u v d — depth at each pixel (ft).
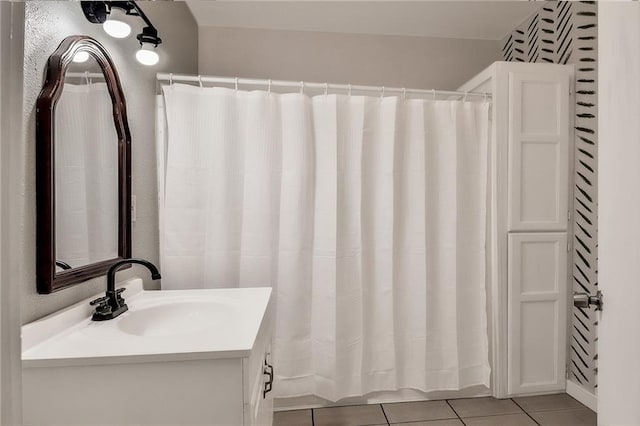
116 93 4.22
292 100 5.89
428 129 6.30
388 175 6.12
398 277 6.30
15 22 1.22
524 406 6.22
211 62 8.45
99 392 2.75
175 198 5.61
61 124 3.20
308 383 6.05
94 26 3.84
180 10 7.14
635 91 2.02
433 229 6.40
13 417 1.20
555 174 6.59
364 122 6.07
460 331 6.40
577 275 6.56
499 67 6.45
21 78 1.25
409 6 7.69
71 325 3.32
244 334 3.19
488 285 6.56
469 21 8.34
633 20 2.03
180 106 5.62
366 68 8.86
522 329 6.53
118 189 4.32
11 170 1.20
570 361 6.68
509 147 6.46
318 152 6.09
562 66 6.60
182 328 4.10
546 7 7.47
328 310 5.96
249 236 5.82
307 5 7.63
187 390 2.83
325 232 5.99
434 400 6.39
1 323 1.16
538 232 6.57
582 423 5.77
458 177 6.36
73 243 3.41
